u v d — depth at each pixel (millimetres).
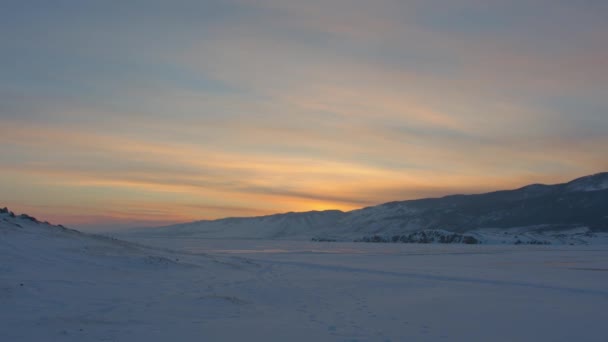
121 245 39094
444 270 53781
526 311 23188
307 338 15531
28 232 32812
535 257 99250
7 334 14188
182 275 31406
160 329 15938
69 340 13930
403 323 18938
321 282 34719
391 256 96750
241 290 26984
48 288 21156
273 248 143875
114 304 19734
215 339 14961
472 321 20000
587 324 19953
